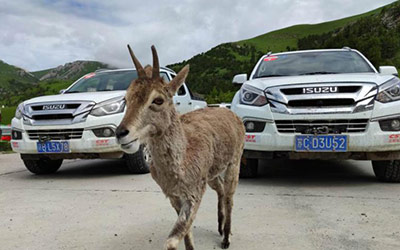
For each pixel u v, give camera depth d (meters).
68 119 6.16
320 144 5.09
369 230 3.64
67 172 7.29
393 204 4.45
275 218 4.06
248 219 4.05
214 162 3.38
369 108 5.00
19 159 9.41
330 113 5.06
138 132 2.58
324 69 6.47
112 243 3.48
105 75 8.02
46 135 6.23
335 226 3.77
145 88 2.68
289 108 5.22
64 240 3.56
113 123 6.11
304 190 5.27
